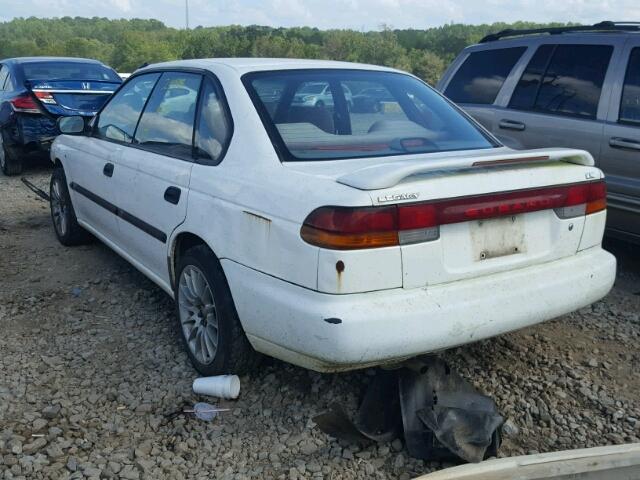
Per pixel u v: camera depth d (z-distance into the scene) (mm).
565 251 3170
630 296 4785
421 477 2543
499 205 2861
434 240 2727
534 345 3945
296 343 2762
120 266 5324
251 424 3145
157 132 4098
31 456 2887
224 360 3307
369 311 2607
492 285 2877
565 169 3143
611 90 5082
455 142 3609
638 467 2623
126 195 4266
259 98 3398
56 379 3557
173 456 2920
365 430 3004
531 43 5840
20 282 5004
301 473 2793
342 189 2672
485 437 2750
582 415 3242
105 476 2771
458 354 3795
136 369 3668
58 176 5777
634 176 4867
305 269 2697
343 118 3520
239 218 3049
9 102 9172
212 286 3303
